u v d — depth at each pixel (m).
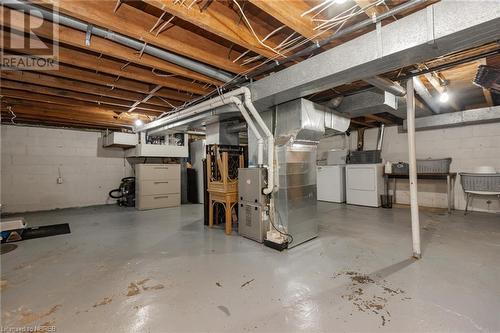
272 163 3.04
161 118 4.84
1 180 5.39
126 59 2.33
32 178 5.71
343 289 1.95
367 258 2.58
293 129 3.02
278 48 2.28
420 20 1.60
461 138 5.00
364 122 5.68
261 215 3.15
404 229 3.70
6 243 3.24
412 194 2.58
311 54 2.50
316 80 2.20
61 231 3.83
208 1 1.75
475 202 4.87
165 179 6.13
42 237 3.51
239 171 3.50
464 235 3.30
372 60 1.82
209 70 2.68
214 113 3.73
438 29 1.53
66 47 2.34
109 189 6.77
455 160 5.08
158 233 3.69
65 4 1.56
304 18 1.88
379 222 4.17
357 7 1.84
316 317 1.61
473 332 1.42
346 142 6.88
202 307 1.74
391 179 6.05
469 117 4.49
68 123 5.66
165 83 3.01
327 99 3.44
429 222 4.03
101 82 2.95
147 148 5.92
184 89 3.22
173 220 4.61
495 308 1.65
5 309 1.74
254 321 1.58
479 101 4.71
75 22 1.79
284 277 2.18
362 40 1.87
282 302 1.79
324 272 2.26
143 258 2.68
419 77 3.01
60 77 3.02
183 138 6.68
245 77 2.80
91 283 2.12
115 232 3.76
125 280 2.16
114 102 3.88
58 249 2.99
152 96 3.61
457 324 1.49
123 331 1.50
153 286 2.05
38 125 5.77
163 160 7.06
